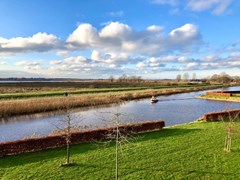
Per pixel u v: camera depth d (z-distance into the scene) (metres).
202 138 22.38
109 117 40.69
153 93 84.50
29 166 15.92
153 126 26.14
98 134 22.27
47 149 19.56
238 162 16.33
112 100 63.53
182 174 14.59
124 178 14.09
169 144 20.56
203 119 31.52
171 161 16.66
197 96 79.38
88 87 110.94
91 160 16.95
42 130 33.31
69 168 15.55
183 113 46.53
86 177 14.23
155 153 18.30
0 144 17.94
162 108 53.53
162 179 13.95
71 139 20.95
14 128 34.50
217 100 69.38
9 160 17.11
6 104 45.56
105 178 14.09
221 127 26.88
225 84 145.62
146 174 14.62
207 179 13.93
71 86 117.50
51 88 97.62
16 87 100.44
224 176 14.30
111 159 17.12
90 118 41.22
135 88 106.69
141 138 22.77
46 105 48.84
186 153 18.22
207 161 16.59
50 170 15.23
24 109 46.09
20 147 18.67
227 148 18.98
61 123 37.19
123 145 20.47
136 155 17.89
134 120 38.78
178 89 103.81
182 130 25.86
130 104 61.00
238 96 72.50
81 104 56.34
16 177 14.25
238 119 31.75
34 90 84.56
